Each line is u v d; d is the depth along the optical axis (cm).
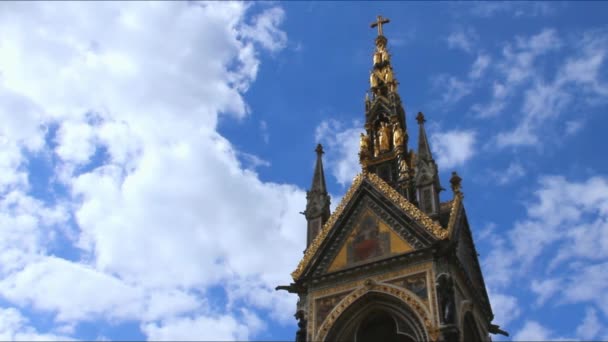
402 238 5044
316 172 6003
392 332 5172
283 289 5244
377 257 5038
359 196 5431
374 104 6588
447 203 5500
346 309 4900
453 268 4912
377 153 6253
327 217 5712
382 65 7000
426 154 5525
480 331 5141
